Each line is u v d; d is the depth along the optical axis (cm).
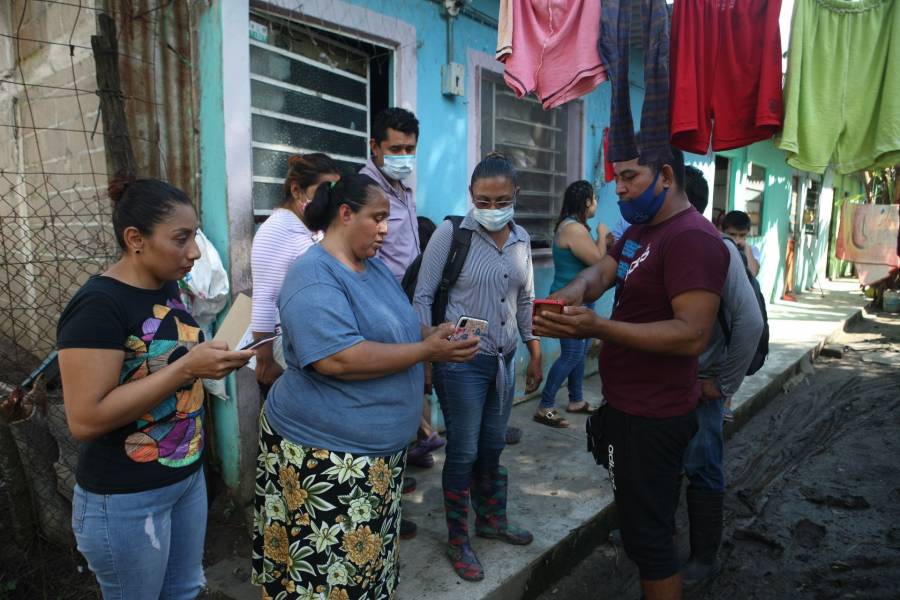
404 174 302
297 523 178
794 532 322
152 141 291
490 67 436
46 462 269
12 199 420
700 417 261
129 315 155
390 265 310
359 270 186
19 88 398
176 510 179
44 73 364
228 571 264
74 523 162
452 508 253
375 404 177
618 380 209
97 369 147
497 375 250
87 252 311
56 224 361
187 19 290
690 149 311
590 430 225
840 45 311
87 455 160
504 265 250
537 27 323
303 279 173
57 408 274
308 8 314
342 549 175
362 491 175
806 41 306
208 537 288
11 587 254
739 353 244
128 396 148
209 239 301
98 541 161
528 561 261
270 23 319
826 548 307
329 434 174
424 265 258
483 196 241
